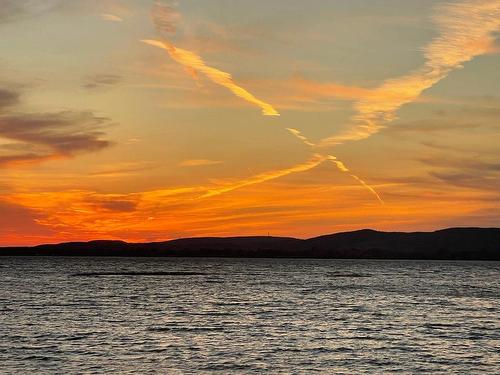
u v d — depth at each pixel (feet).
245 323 210.38
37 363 136.56
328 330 193.57
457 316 238.07
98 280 492.95
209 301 301.84
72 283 446.19
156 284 448.65
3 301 283.59
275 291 381.81
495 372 133.49
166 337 175.11
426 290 398.21
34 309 249.14
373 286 441.27
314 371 132.77
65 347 156.15
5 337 170.71
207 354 149.59
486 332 191.42
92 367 133.18
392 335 183.73
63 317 222.28
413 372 132.87
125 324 203.92
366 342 170.30
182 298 319.68
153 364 137.28
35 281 466.29
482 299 327.26
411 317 232.73
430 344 167.32
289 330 192.95
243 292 370.12
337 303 293.64
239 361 141.79
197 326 200.75
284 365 138.31
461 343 169.58
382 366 138.51
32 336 173.17
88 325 199.52
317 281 510.99
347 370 134.10
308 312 249.14
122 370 130.82
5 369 130.52
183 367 134.72
